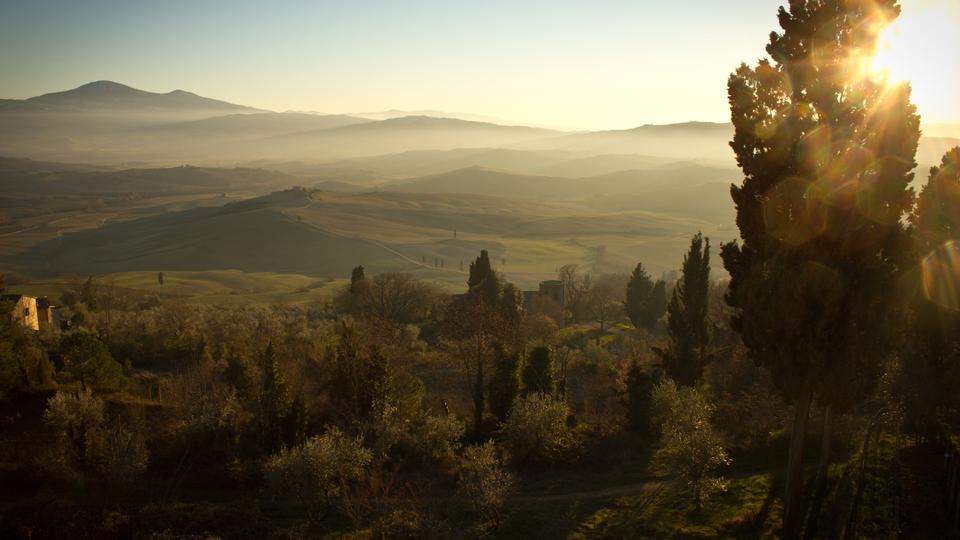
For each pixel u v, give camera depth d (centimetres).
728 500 3278
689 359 5062
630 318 10125
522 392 5125
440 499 3631
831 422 3112
